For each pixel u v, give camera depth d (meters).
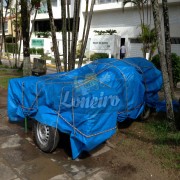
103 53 19.81
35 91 4.45
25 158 4.01
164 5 6.21
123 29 20.81
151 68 6.01
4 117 5.96
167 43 6.32
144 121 6.00
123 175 3.66
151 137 5.00
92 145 3.86
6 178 3.43
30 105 4.60
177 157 4.16
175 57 9.84
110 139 4.88
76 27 7.48
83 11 22.17
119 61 5.58
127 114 5.12
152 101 6.08
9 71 13.77
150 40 14.27
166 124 5.38
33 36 27.91
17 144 4.52
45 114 4.08
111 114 4.12
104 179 3.54
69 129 3.87
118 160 4.08
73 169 3.75
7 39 28.69
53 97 4.12
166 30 6.27
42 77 4.98
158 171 3.79
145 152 4.36
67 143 4.57
